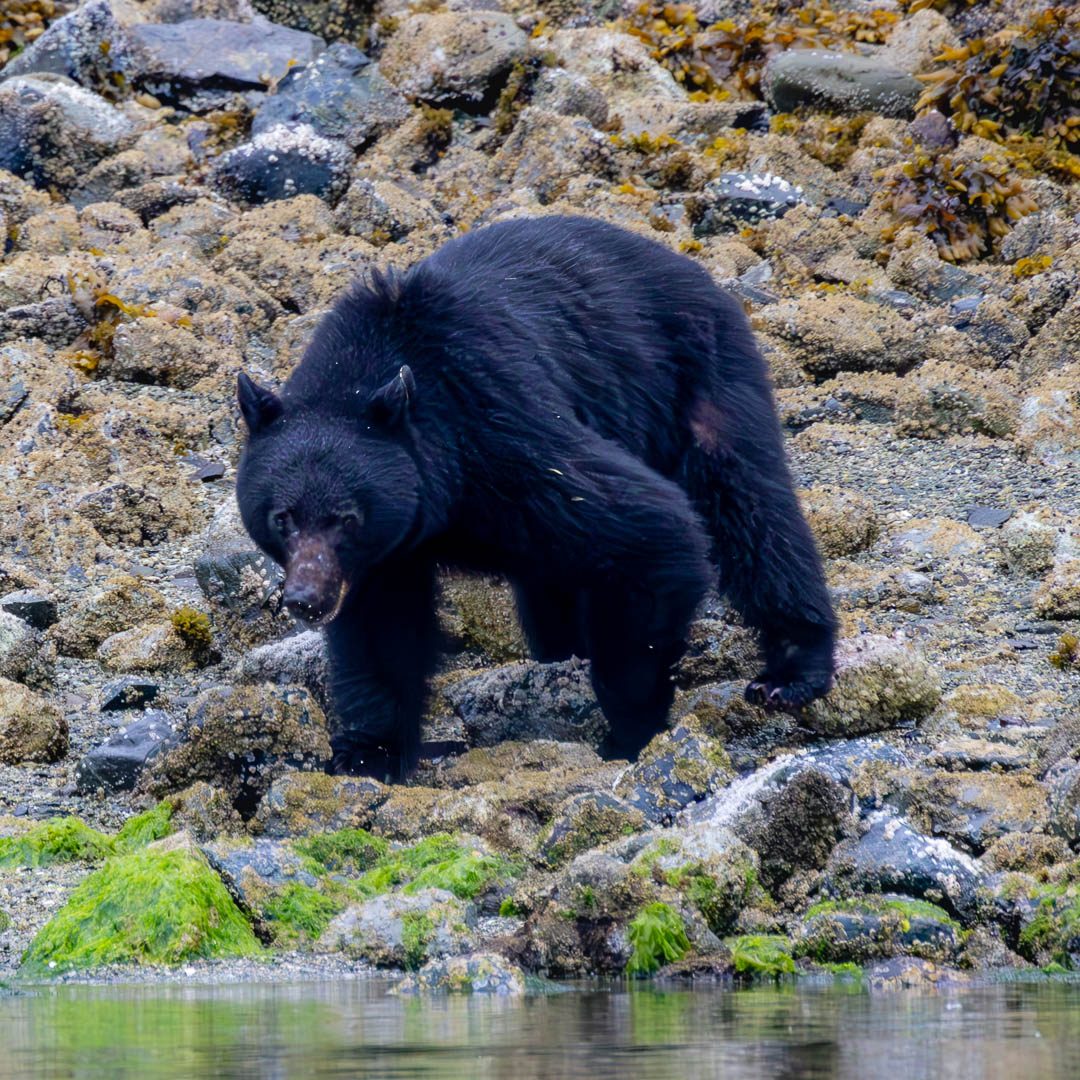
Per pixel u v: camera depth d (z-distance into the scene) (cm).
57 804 2462
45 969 1867
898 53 6144
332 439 2316
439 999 1686
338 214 5134
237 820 2242
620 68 6047
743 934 1898
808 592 2638
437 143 5700
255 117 5709
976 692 2666
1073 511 3588
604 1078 1297
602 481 2392
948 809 2112
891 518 3622
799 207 5103
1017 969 1819
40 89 5544
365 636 2522
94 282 4491
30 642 2981
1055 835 2045
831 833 2012
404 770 2547
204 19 6269
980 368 4428
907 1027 1503
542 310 2542
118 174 5400
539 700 2592
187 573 3525
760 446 2695
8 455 3869
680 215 5194
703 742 2202
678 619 2478
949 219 5125
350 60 5775
